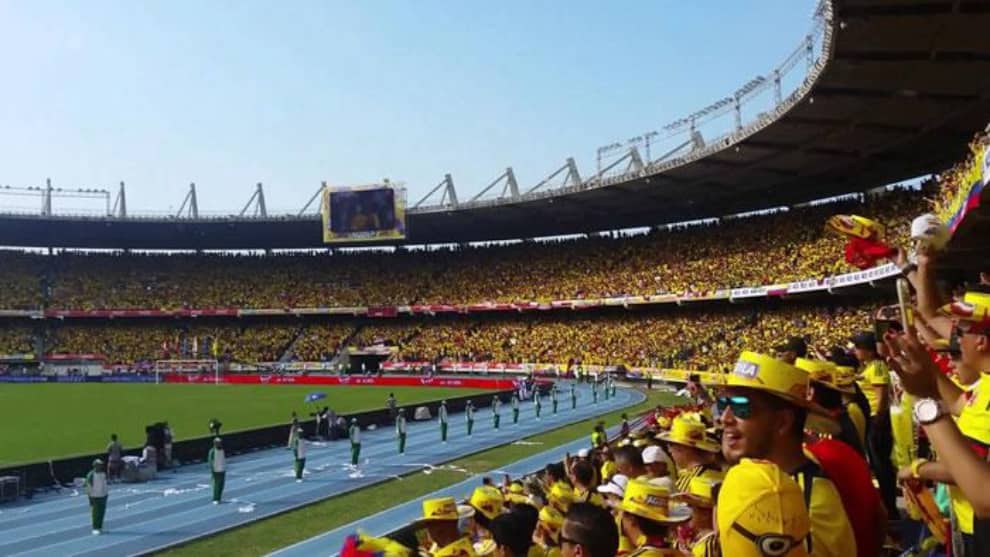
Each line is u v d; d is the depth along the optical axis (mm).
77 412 44375
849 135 40406
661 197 60562
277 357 78125
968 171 19281
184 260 86375
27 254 83625
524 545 6934
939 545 6762
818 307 50844
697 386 21250
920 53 28422
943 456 3465
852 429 6598
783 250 54219
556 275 73250
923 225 4703
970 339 4512
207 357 77625
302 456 25266
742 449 4277
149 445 26531
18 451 30281
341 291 80750
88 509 20781
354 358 77688
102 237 80562
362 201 74125
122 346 78625
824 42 28375
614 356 63875
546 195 62625
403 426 30859
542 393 54219
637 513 6297
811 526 3984
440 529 8219
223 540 17203
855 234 4895
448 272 80250
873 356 8766
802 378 4246
